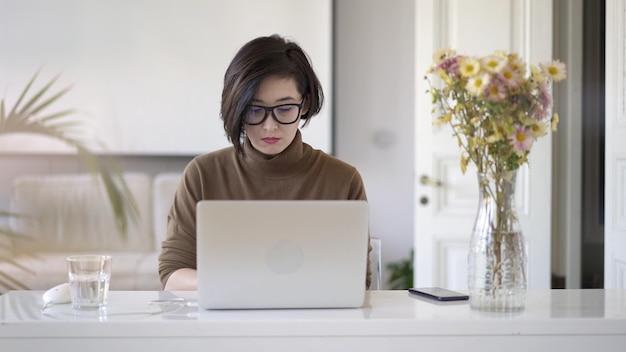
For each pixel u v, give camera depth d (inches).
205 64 188.5
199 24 187.9
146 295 72.7
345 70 186.7
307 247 63.4
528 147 62.4
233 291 63.6
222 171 85.2
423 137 151.6
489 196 64.2
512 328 60.6
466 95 63.1
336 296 64.4
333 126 185.6
